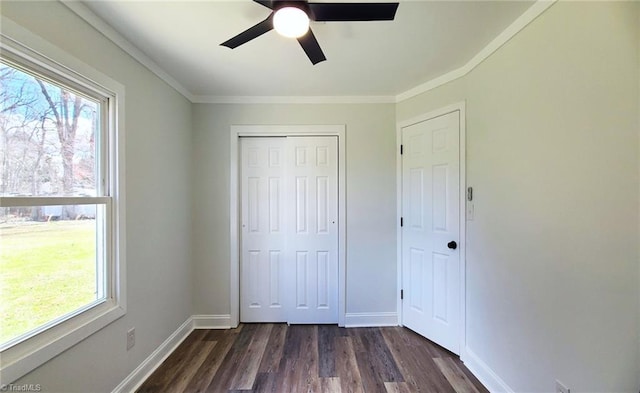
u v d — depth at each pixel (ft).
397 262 9.18
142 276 6.36
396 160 9.18
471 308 6.77
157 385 6.19
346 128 9.17
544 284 4.64
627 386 3.51
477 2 4.66
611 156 3.62
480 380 6.32
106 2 4.60
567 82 4.20
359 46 6.05
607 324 3.69
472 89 6.72
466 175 7.00
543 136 4.64
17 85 3.91
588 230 3.90
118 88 5.58
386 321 9.18
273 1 4.03
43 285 4.27
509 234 5.48
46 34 4.13
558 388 4.38
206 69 7.16
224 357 7.30
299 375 6.54
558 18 4.33
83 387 4.74
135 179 6.13
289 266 9.32
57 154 4.51
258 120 9.12
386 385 6.19
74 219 4.81
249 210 9.39
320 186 9.26
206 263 9.09
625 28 3.46
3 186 3.75
